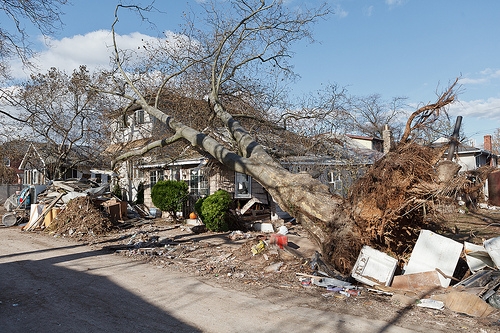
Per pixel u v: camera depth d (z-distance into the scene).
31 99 20.80
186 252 10.33
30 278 7.77
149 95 16.58
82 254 10.31
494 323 5.17
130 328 5.11
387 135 20.95
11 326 5.21
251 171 10.12
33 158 27.08
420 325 5.12
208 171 16.09
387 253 7.45
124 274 8.04
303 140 16.14
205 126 15.87
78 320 5.41
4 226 17.09
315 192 8.66
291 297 6.44
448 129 18.94
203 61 15.20
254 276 7.85
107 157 21.75
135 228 15.01
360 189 7.62
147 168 20.55
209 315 5.57
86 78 20.19
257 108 16.34
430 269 6.88
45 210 15.80
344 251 7.54
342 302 6.15
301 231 13.48
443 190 6.73
